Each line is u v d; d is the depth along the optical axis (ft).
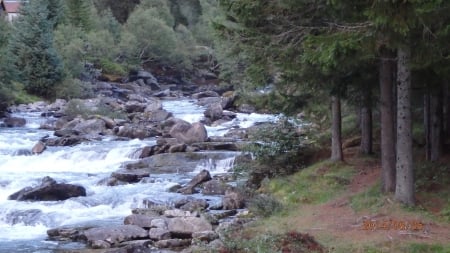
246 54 56.70
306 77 56.18
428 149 63.87
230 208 60.70
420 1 36.52
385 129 51.34
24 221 58.13
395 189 50.16
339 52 40.14
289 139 73.05
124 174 76.74
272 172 70.54
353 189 56.65
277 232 44.21
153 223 52.37
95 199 64.59
